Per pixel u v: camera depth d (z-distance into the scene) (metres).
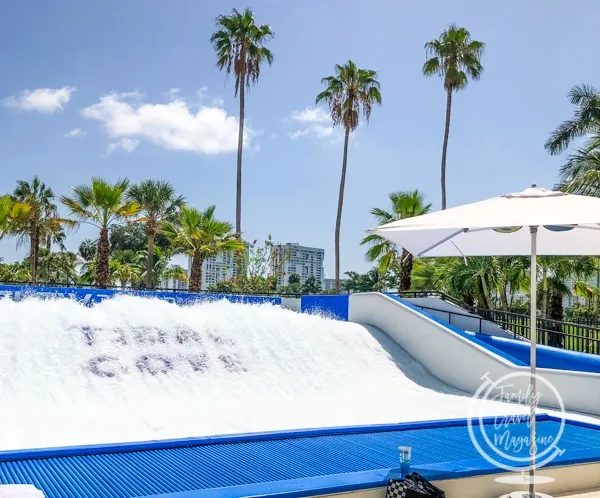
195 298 17.39
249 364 12.46
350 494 4.55
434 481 4.95
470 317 17.14
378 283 49.22
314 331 14.55
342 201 33.28
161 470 5.41
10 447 7.12
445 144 33.53
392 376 13.34
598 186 17.47
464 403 11.16
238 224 32.62
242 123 33.47
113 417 9.04
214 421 8.96
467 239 7.25
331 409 10.21
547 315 20.69
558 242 6.89
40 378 10.18
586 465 5.88
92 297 15.61
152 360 11.67
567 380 10.89
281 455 6.02
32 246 32.59
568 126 21.33
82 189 24.14
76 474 5.24
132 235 61.12
